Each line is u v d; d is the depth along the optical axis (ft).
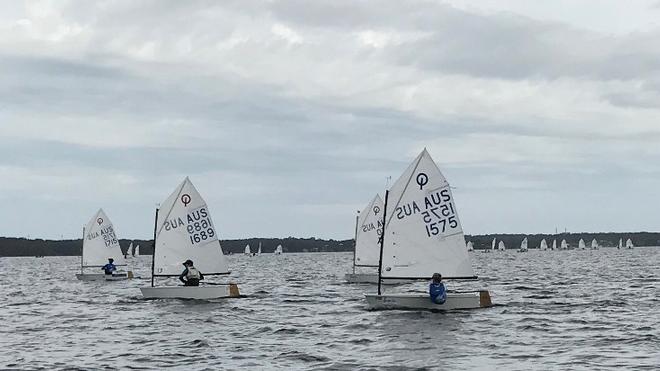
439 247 121.19
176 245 154.30
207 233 155.74
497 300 157.17
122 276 249.75
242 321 121.19
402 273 122.31
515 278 258.57
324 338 100.12
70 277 314.35
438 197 121.39
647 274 278.46
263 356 86.33
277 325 114.73
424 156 121.90
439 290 121.19
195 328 112.47
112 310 140.97
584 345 92.48
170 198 154.71
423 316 119.65
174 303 150.20
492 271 330.13
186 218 154.81
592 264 418.51
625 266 376.07
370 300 126.41
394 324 111.65
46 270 429.79
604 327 109.09
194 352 89.86
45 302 168.35
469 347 91.09
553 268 361.71
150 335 105.60
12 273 380.58
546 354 86.28
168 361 83.71
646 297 164.66
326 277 290.35
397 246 122.52
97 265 251.80
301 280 264.52
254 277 294.87
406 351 88.48
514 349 89.66
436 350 89.10
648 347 90.17
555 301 153.99
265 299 162.09
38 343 99.50
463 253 120.88
